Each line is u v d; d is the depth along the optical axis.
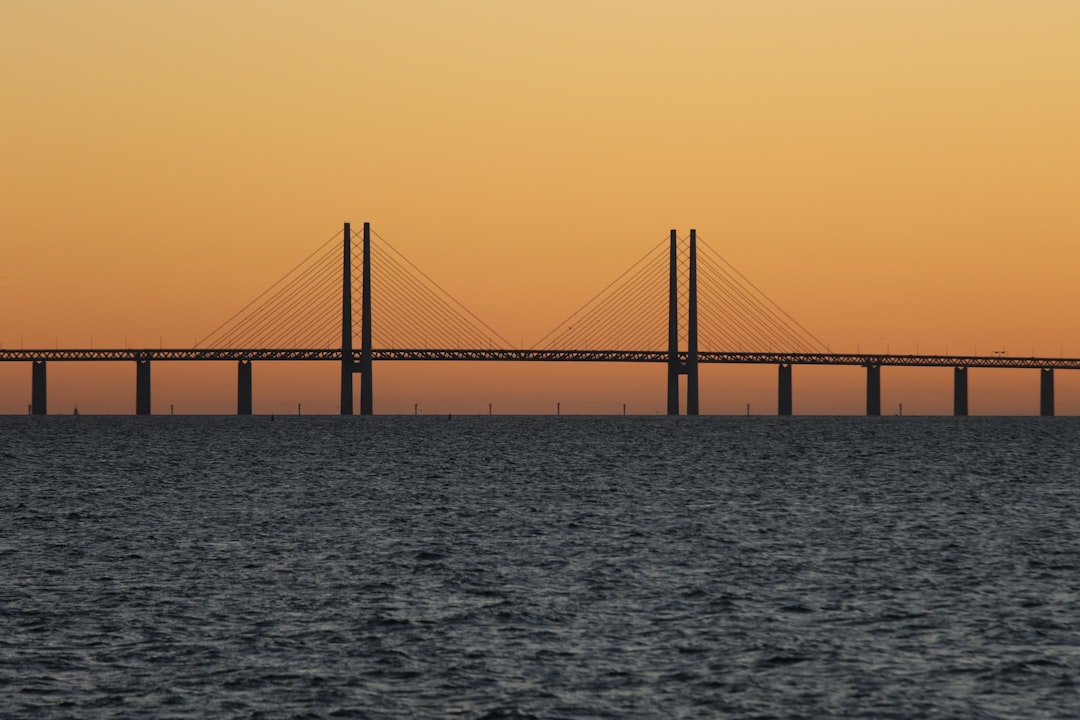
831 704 155.88
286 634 189.25
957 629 193.50
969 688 162.38
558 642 184.50
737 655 177.50
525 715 151.50
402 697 158.38
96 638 186.50
